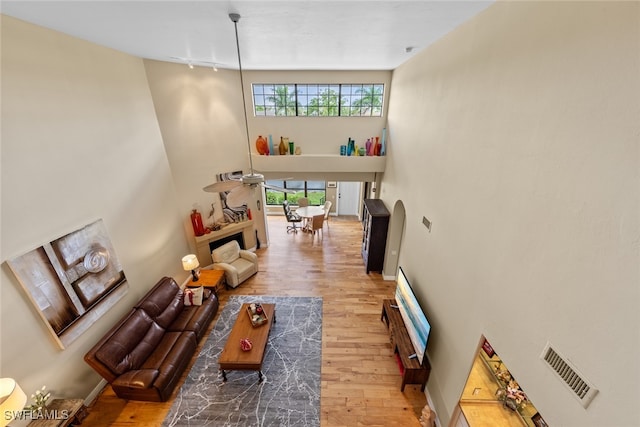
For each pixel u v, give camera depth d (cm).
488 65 214
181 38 304
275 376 376
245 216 657
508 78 189
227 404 340
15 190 246
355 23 251
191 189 543
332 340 435
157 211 458
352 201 990
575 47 134
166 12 218
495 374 249
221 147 575
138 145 411
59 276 283
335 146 637
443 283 302
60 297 284
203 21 242
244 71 571
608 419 121
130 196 395
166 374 337
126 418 321
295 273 619
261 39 307
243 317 424
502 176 197
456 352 270
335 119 614
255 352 361
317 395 351
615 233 115
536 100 162
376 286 573
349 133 625
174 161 501
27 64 254
